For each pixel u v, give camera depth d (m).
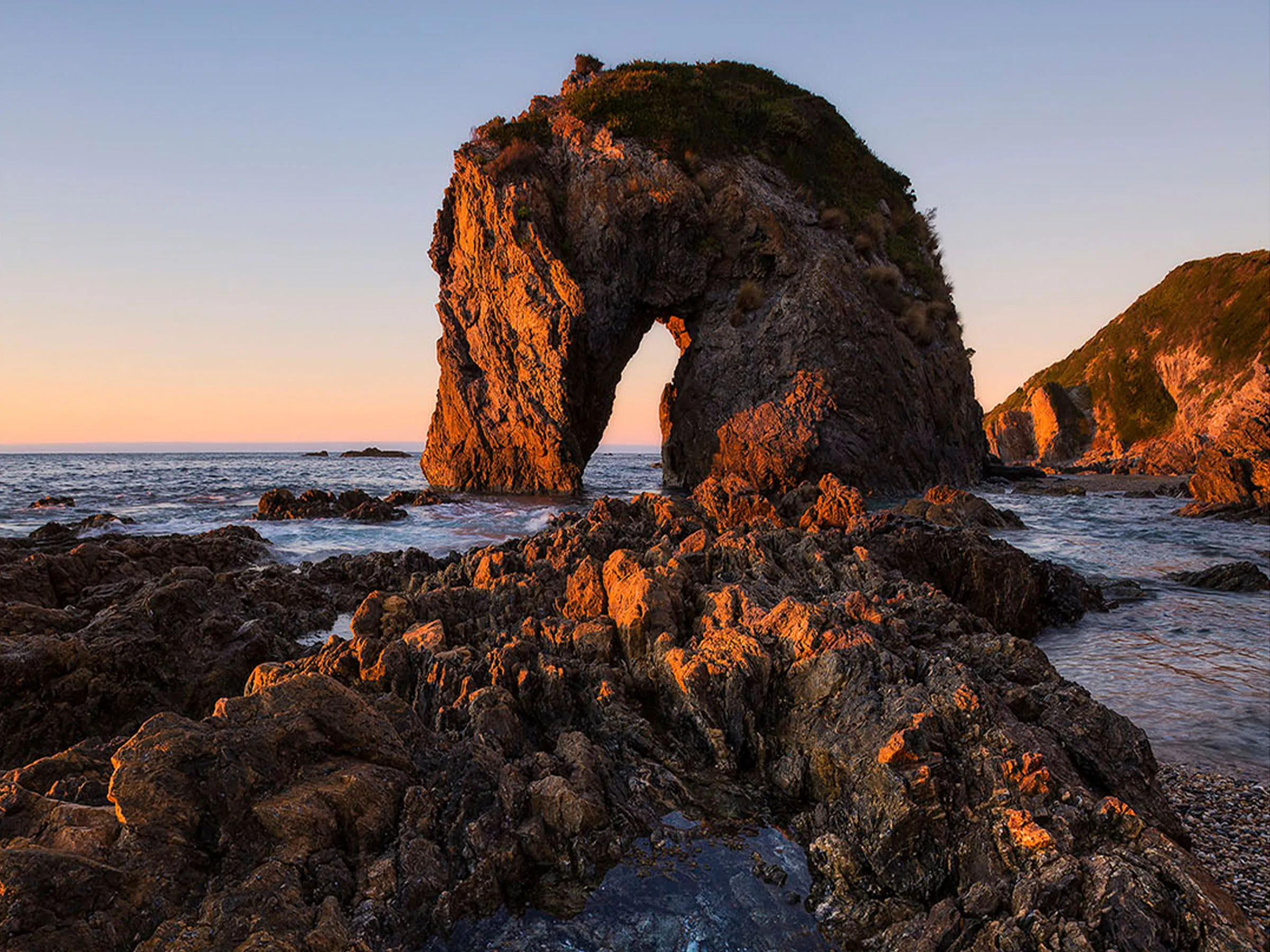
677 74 47.12
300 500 31.06
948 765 6.47
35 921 4.74
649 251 41.34
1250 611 15.66
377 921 5.31
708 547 13.42
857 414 38.56
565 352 39.06
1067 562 21.02
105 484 48.19
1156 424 88.56
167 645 10.15
